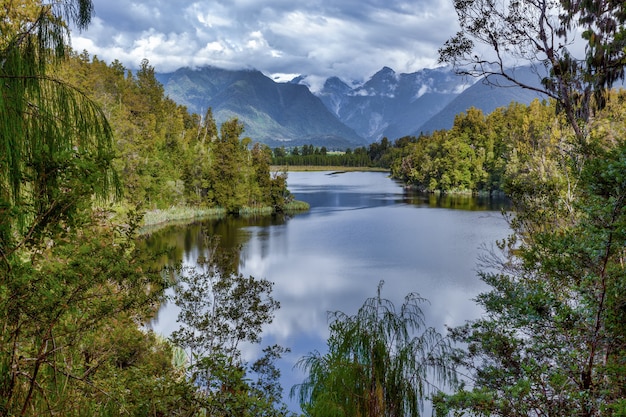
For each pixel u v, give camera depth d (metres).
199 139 81.75
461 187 83.25
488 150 81.75
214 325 11.86
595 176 4.26
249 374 12.30
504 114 92.62
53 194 2.85
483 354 5.43
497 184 78.06
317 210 60.25
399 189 94.38
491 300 5.27
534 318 4.16
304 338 17.91
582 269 4.41
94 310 3.58
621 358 3.74
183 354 12.34
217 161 59.59
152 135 58.25
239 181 59.81
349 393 5.43
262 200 60.34
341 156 198.00
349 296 23.41
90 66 46.59
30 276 2.89
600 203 4.17
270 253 33.69
